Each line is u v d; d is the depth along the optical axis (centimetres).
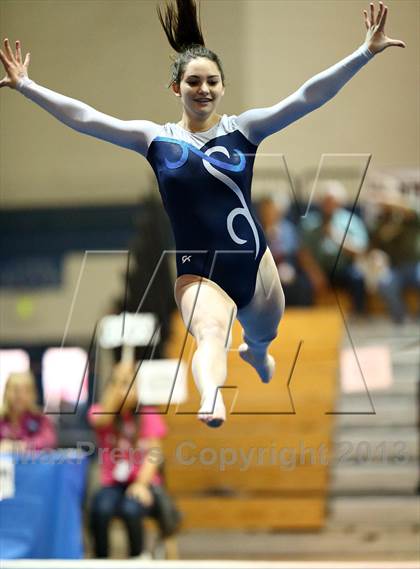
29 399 1131
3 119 1888
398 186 1742
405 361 1517
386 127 1750
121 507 1124
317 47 1677
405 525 1398
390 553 1334
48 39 1741
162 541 1191
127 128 731
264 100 1675
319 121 1653
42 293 1953
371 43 701
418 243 1731
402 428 1457
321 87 707
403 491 1432
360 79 1750
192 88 708
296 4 1678
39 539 1084
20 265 1952
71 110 738
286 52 1680
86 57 1736
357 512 1405
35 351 1908
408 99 1752
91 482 1220
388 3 1706
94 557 1135
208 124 730
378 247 1717
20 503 1088
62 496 1098
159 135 725
